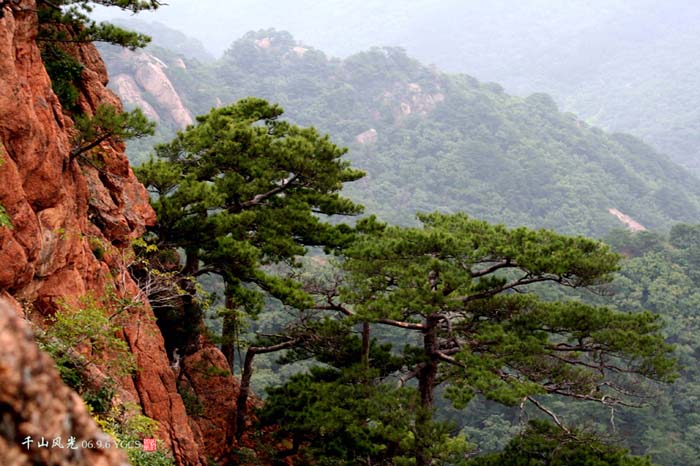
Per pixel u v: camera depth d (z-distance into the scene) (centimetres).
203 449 2278
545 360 2394
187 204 2547
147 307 1847
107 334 1311
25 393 182
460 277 2361
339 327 2730
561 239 2497
